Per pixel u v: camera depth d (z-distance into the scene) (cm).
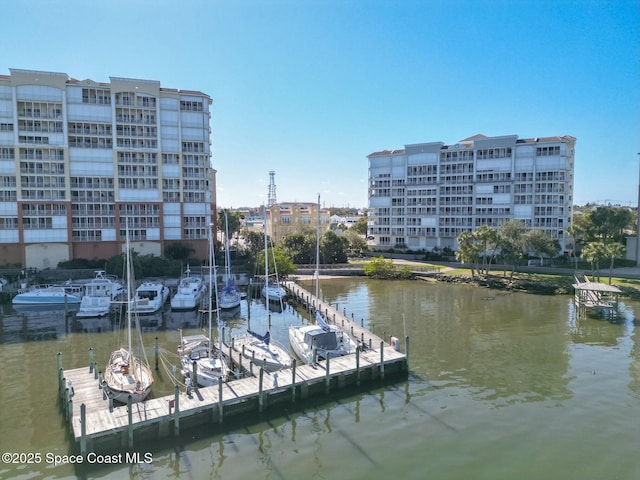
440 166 10600
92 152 8319
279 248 8619
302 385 2966
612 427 2605
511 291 6794
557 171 9319
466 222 10300
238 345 3809
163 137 8731
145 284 5978
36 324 4931
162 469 2231
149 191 8675
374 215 11606
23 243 7962
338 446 2431
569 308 5619
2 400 2961
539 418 2716
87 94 8244
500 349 4012
